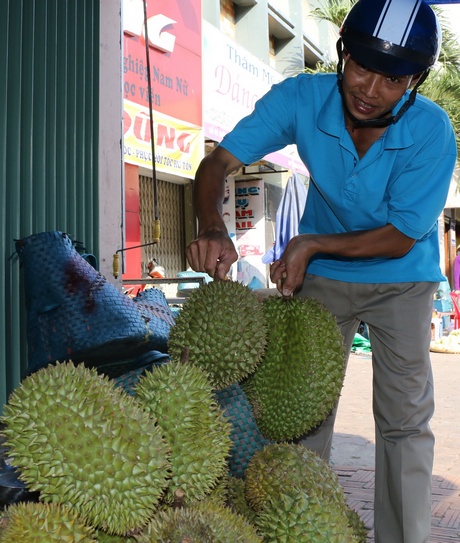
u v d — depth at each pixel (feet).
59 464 3.88
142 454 3.97
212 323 5.20
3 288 10.93
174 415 4.44
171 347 5.45
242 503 5.28
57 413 3.96
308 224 8.42
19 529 3.67
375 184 7.16
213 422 4.60
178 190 32.12
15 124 11.24
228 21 39.52
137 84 24.95
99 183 12.93
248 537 4.05
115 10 13.39
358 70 6.25
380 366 7.94
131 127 24.57
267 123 7.48
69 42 12.25
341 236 6.51
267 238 39.88
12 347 11.03
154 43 25.88
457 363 31.91
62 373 4.20
